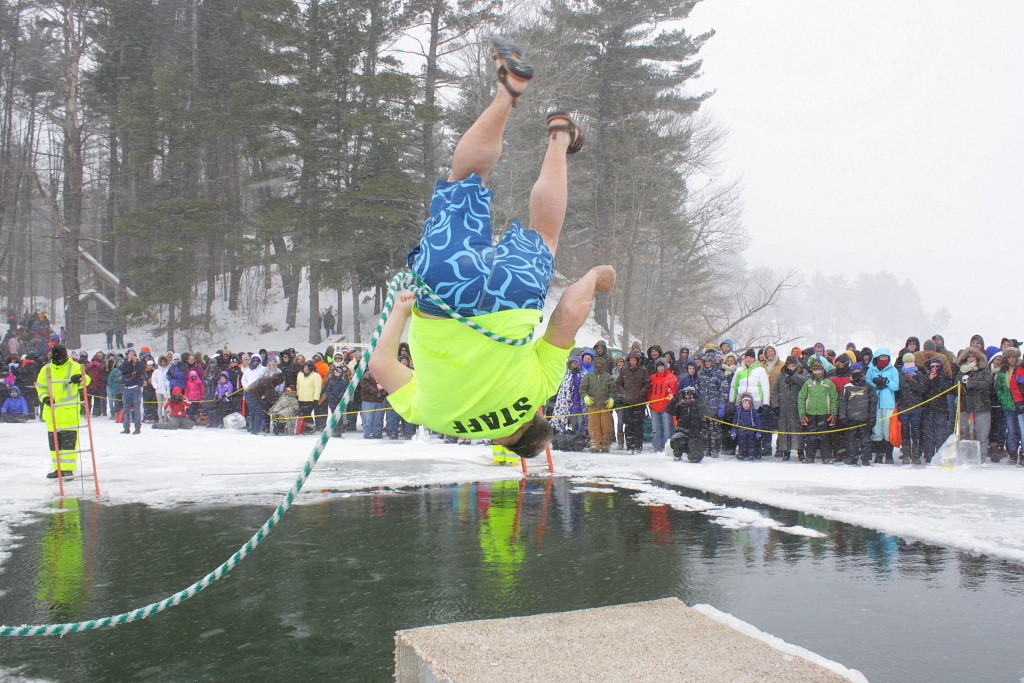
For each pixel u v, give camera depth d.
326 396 18.02
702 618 4.55
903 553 6.96
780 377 13.62
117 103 39.53
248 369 18.72
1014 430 12.33
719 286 53.62
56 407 11.06
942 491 9.84
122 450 14.95
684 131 39.50
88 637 5.07
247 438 17.31
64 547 7.42
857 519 8.20
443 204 2.92
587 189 37.94
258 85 32.91
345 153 33.34
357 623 5.28
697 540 7.60
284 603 5.72
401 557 7.02
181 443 16.27
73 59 39.59
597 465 13.03
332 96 33.34
